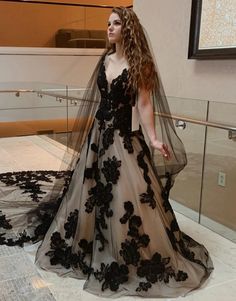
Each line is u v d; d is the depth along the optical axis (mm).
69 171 2553
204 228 2975
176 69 3303
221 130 2857
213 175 3004
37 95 6141
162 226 2166
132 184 2111
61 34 7672
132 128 2166
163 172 2393
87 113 2396
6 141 5664
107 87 2148
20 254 2410
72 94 4828
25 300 1948
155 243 2121
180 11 3164
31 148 5277
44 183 3744
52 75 7660
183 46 3174
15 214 2961
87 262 2195
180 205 3334
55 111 5523
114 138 2148
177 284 2070
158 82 2230
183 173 3234
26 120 6266
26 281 2115
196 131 3088
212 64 2889
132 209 2084
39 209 2762
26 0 7188
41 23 7434
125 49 2084
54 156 4883
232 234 2840
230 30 2652
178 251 2250
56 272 2197
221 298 2018
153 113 2186
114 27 2084
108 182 2123
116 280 2043
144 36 2131
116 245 2090
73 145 2631
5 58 7188
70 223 2297
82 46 7863
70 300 1954
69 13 7613
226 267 2357
